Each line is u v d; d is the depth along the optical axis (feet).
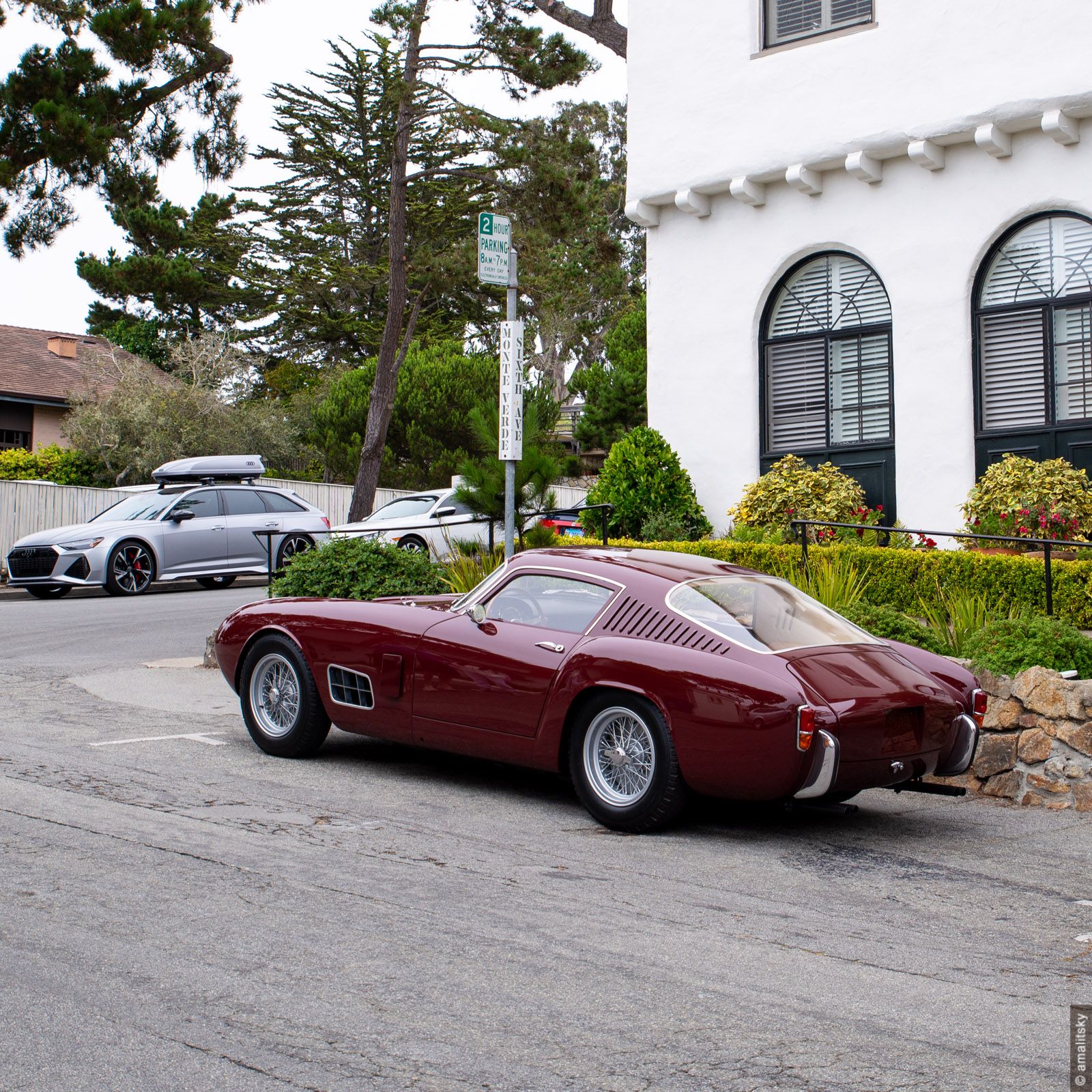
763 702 18.72
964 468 43.96
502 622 22.30
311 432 112.47
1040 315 43.06
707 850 19.27
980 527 40.83
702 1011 12.53
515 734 21.50
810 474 46.06
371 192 140.46
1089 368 42.11
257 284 138.51
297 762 24.98
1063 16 40.78
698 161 49.75
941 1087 10.88
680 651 19.89
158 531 65.67
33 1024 11.84
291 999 12.59
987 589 35.88
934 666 21.83
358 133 141.90
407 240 132.98
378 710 23.53
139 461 91.40
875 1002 12.91
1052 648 26.00
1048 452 42.63
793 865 18.52
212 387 106.73
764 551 40.11
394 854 18.22
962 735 20.94
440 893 16.35
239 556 68.85
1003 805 23.18
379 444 81.66
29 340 118.42
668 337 51.88
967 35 42.86
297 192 144.25
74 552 62.80
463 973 13.44
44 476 90.48
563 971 13.61
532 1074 10.98
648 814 19.80
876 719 19.24
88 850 17.83
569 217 76.28
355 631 24.00
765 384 49.83
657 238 52.24
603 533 40.73
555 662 21.03
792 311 49.26
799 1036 11.96
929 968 14.01
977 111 42.57
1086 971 14.05
